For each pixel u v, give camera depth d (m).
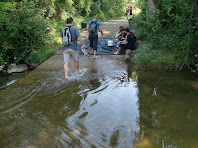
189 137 2.92
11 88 4.70
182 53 5.89
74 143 2.78
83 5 17.52
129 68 5.96
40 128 3.14
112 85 4.79
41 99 4.13
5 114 3.57
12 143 2.79
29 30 7.75
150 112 3.59
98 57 7.16
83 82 4.99
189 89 4.48
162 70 5.70
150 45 7.18
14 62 7.89
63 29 4.88
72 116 3.48
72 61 6.78
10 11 7.58
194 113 3.54
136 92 4.41
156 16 6.98
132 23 12.67
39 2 10.67
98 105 3.86
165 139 2.87
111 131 3.04
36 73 5.74
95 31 6.79
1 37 7.41
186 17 5.94
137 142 2.79
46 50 8.29
